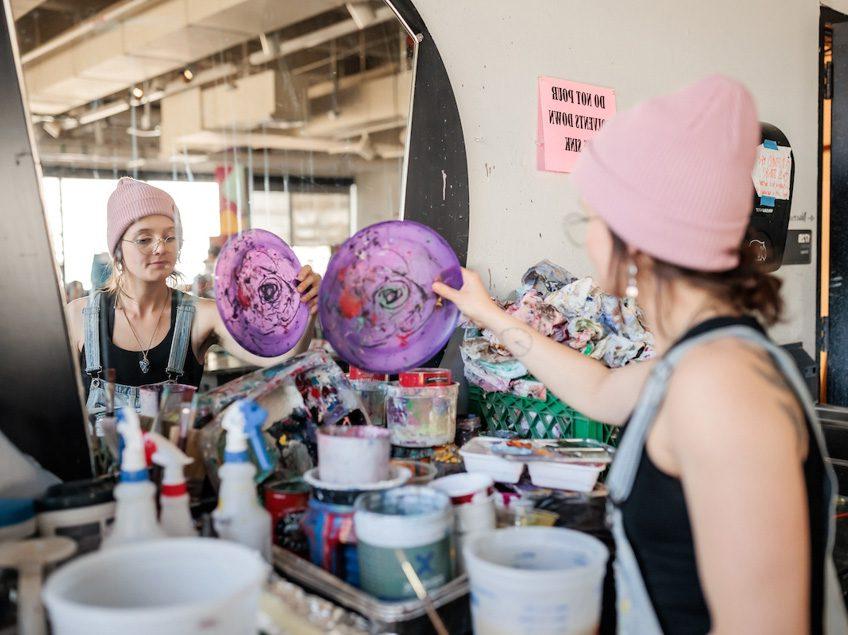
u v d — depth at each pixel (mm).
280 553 1149
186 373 1571
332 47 1716
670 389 862
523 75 2049
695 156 891
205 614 782
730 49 2561
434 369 1687
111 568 900
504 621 971
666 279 940
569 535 1084
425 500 1127
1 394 1348
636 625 958
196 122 1554
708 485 804
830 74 2824
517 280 2076
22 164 1352
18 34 1340
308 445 1437
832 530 947
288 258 1701
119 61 1455
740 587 776
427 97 1850
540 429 1714
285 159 1674
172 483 1116
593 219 1000
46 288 1383
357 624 977
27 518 1091
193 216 1562
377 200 1804
